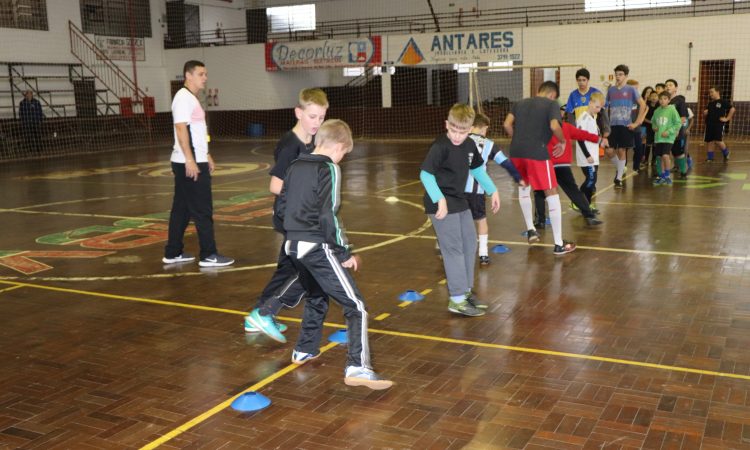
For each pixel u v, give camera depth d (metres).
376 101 29.92
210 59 30.53
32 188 14.38
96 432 3.59
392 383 4.13
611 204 10.45
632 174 14.08
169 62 30.88
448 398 3.91
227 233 9.16
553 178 7.32
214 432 3.57
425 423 3.62
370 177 15.02
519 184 6.88
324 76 32.62
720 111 15.50
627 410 3.69
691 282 6.17
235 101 30.50
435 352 4.64
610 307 5.53
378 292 6.16
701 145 19.95
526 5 28.23
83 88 26.66
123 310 5.80
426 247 7.96
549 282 6.31
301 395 4.01
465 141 5.29
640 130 13.82
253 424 3.65
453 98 29.55
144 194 13.23
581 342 4.77
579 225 8.95
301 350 4.46
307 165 4.00
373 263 7.25
